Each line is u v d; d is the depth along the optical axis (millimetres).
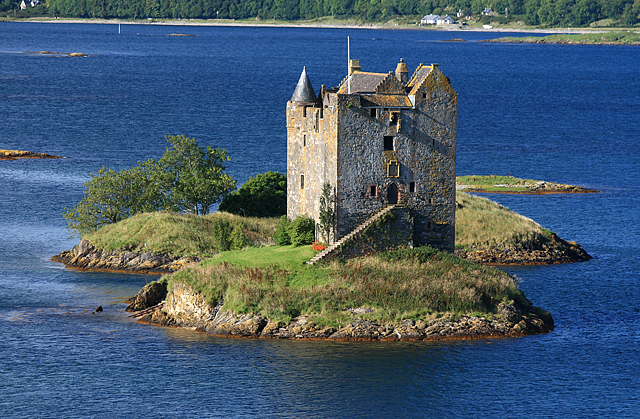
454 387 95438
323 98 121812
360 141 117375
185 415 89750
